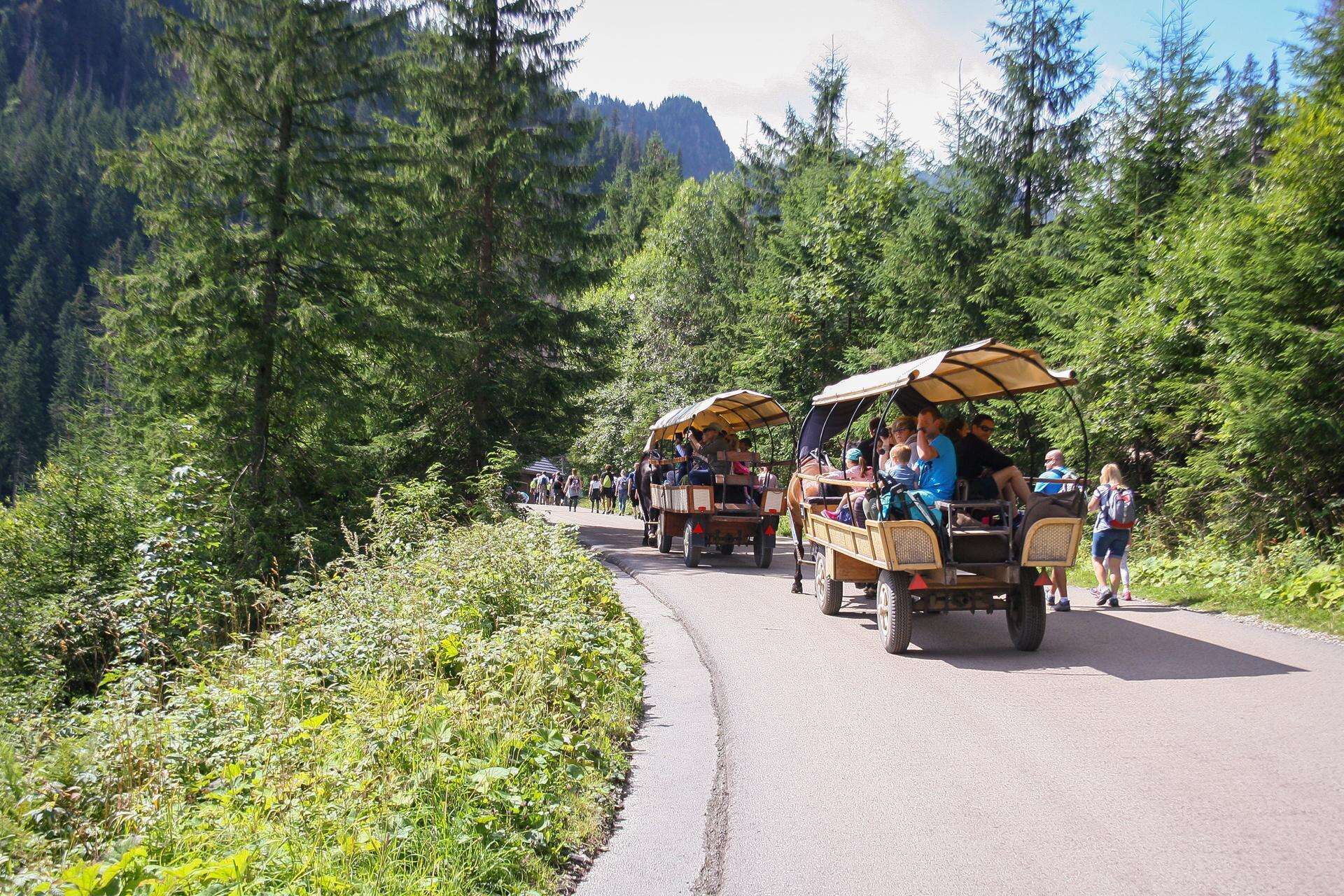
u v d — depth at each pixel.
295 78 18.39
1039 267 21.14
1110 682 7.82
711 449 18.45
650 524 22.45
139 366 18.09
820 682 8.26
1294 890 4.12
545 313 25.06
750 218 43.31
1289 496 12.49
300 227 17.91
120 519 15.93
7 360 78.31
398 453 24.11
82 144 116.75
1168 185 18.56
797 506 13.69
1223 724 6.50
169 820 4.84
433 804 4.89
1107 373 16.39
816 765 6.09
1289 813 4.94
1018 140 23.19
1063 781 5.59
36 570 14.93
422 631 7.46
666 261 50.12
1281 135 12.70
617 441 46.72
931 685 8.02
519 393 25.28
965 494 9.77
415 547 13.32
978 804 5.31
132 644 10.88
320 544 17.47
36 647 11.66
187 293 17.19
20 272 95.12
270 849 4.37
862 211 29.75
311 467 20.08
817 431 13.78
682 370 44.47
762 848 4.86
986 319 21.95
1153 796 5.28
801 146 40.75
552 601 9.45
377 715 5.75
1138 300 16.08
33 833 4.99
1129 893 4.17
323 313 17.80
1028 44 23.03
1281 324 11.84
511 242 25.47
